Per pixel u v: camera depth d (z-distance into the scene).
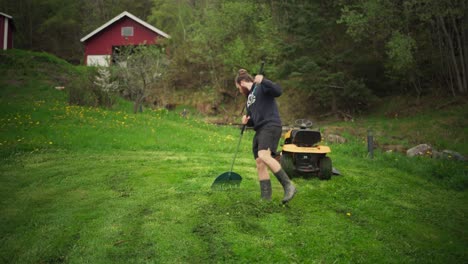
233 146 9.59
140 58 17.02
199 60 26.41
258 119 4.21
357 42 18.97
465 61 16.70
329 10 19.03
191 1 36.16
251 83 4.46
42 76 19.88
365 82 20.31
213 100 24.64
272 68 20.41
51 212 3.98
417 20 17.64
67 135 9.30
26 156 7.19
